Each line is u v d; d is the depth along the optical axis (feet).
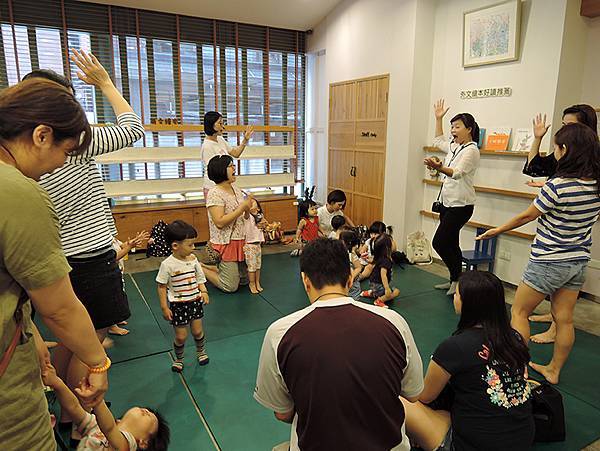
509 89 12.85
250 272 12.89
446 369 5.42
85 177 5.79
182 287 8.44
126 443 4.61
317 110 22.20
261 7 18.76
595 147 7.27
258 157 19.61
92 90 17.80
